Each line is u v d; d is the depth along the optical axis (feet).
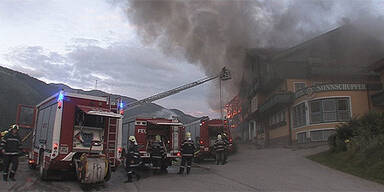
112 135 34.81
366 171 36.24
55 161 31.01
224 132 66.18
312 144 71.72
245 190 28.32
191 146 41.98
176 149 45.29
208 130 64.54
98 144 33.27
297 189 28.78
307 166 44.11
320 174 37.40
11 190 27.12
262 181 33.09
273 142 99.19
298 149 68.33
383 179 32.55
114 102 35.70
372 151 39.78
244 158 61.98
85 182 29.48
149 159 45.14
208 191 28.04
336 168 41.37
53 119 32.37
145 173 43.29
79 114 33.24
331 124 71.77
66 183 32.50
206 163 59.06
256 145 102.06
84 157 30.53
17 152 32.32
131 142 35.81
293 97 84.12
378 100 71.41
